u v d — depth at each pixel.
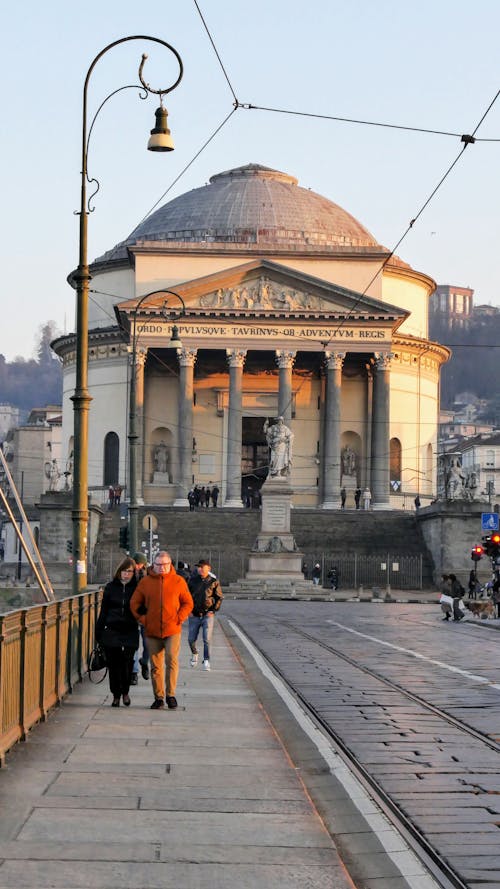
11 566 163.12
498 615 86.38
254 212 176.50
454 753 25.92
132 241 176.75
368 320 148.75
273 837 18.02
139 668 43.75
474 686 39.31
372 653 53.00
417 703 34.66
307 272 157.00
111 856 16.69
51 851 16.80
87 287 43.16
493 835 18.48
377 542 134.75
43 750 24.81
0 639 22.50
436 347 173.25
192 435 157.12
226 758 24.64
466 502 126.81
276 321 148.00
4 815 18.81
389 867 16.56
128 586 32.72
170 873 16.02
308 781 22.67
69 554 125.62
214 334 147.88
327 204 183.50
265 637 62.88
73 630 35.75
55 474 136.62
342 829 18.77
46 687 29.44
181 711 31.94
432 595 119.25
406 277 177.12
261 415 161.38
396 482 165.25
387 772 23.64
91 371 168.75
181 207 179.88
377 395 149.00
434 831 18.73
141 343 147.12
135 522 74.62
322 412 157.12
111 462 166.12
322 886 15.59
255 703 34.19
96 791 20.84
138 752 25.05
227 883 15.66
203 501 149.88
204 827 18.53
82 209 43.31
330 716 31.81
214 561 126.44
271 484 115.06
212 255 156.62
